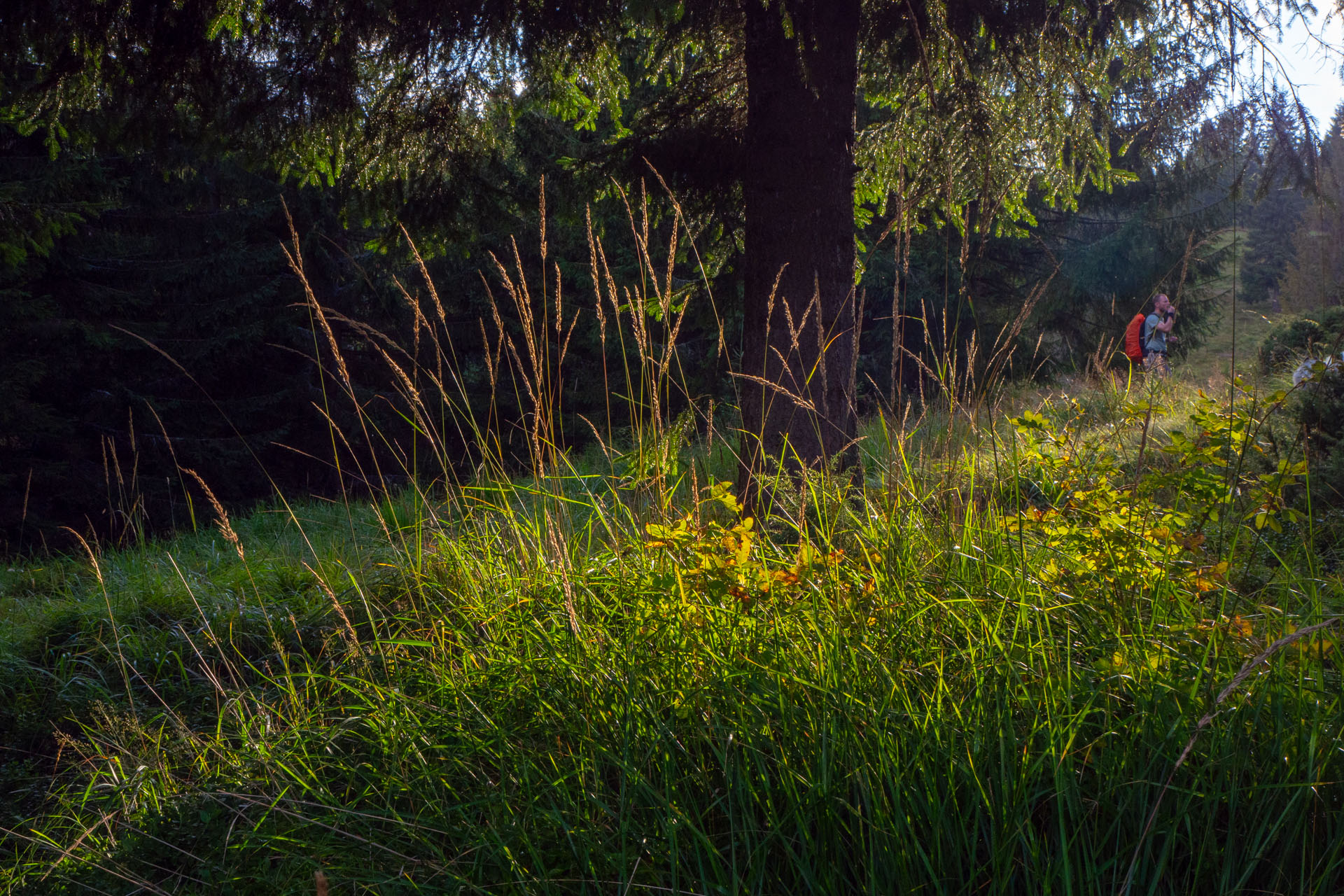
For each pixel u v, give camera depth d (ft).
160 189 42.93
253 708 10.26
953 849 5.82
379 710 8.46
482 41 16.48
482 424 44.01
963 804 6.30
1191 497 8.55
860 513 10.19
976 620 7.98
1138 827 5.92
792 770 6.59
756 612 8.05
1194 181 41.96
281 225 44.93
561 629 8.54
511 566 10.31
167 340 44.16
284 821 7.64
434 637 9.72
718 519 10.27
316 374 46.26
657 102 19.40
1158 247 44.93
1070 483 9.52
